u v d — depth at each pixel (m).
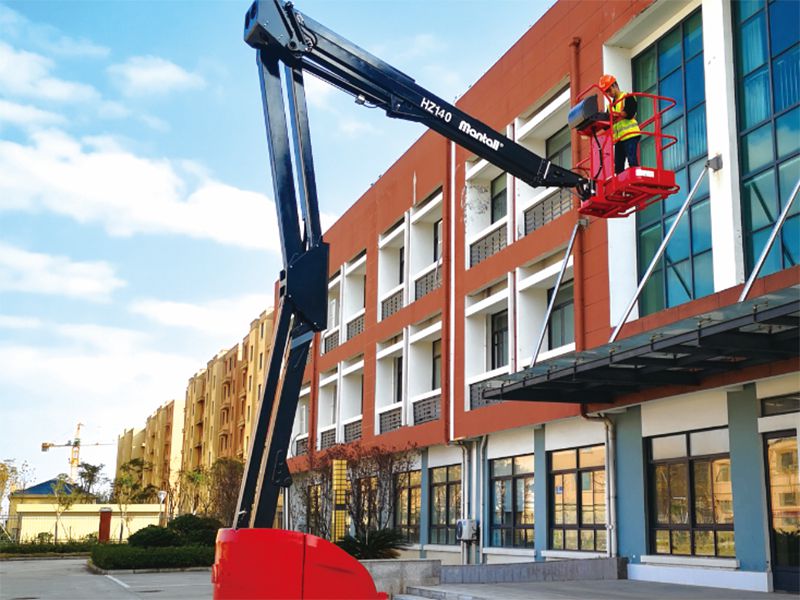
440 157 27.73
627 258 18.09
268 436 7.38
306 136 8.62
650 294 17.67
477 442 24.52
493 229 24.17
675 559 16.30
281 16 9.38
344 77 10.75
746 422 14.91
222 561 6.61
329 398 39.03
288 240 7.98
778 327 11.95
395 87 11.25
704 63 16.34
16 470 63.28
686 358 13.99
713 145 15.79
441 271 27.80
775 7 15.12
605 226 18.23
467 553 24.17
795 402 14.05
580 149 19.39
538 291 22.20
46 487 80.81
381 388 31.98
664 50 18.00
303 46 9.45
